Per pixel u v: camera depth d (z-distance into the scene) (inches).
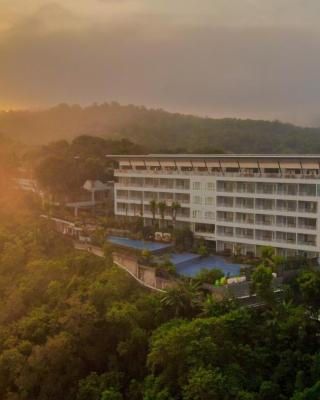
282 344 1793.8
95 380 1910.7
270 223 3024.1
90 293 2261.3
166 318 2079.2
